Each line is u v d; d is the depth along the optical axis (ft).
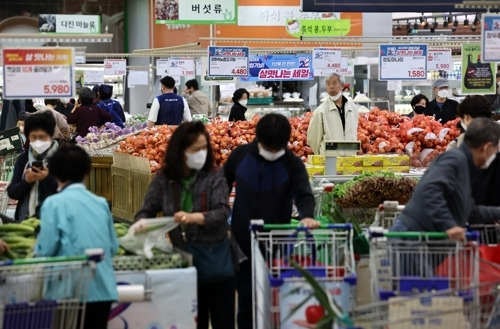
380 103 63.57
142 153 33.09
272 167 20.04
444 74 64.03
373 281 16.80
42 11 91.04
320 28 62.69
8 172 33.63
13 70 22.88
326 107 33.45
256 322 18.37
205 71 54.90
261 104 65.82
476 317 15.65
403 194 23.70
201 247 18.88
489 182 21.08
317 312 16.51
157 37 84.28
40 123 23.43
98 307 16.56
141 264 18.49
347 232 18.20
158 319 17.87
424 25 80.59
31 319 15.23
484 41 26.91
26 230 20.18
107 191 38.11
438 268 17.07
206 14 50.80
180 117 46.47
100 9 92.43
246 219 20.13
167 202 19.04
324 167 29.63
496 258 18.15
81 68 68.33
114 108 55.52
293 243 18.43
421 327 15.56
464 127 23.76
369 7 30.01
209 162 19.12
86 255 15.39
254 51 46.68
